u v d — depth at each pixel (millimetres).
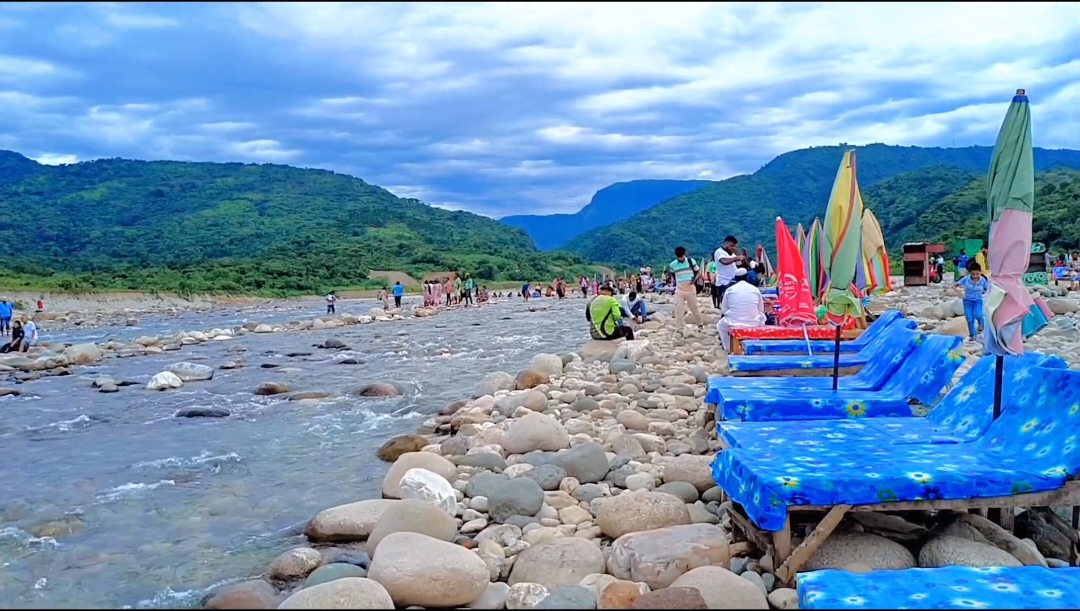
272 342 24016
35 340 23281
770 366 9023
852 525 5020
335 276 77875
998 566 4297
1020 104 5242
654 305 29859
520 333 24094
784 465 4824
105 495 7555
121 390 14523
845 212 7395
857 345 9859
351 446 9328
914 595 3756
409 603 4625
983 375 6012
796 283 12750
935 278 32781
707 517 5734
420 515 5555
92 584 5406
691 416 9492
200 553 5949
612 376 12383
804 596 3854
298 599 4281
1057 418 4980
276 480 7918
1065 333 13625
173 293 58969
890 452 5141
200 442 9773
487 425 9359
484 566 4887
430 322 31047
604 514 5629
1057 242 45844
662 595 3918
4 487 7918
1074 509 4836
